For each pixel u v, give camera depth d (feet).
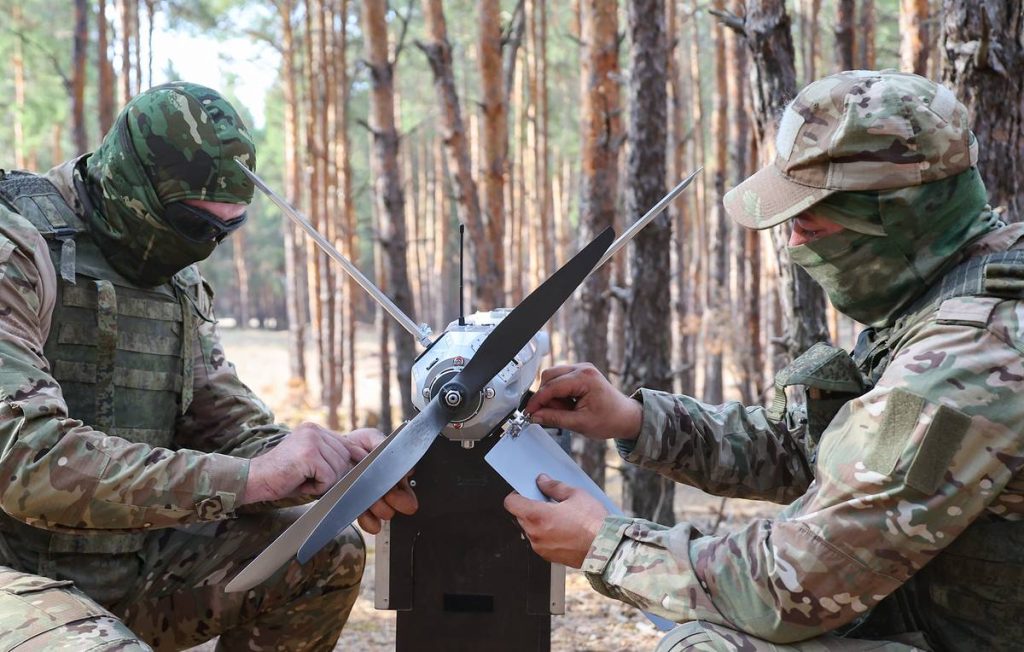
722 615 6.19
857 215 6.33
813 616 5.97
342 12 43.45
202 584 8.62
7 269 7.17
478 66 23.84
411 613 8.00
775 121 13.43
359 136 78.33
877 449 5.88
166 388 8.54
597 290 23.17
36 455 6.88
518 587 7.91
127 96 41.57
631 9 17.30
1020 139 10.43
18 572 7.04
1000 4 10.27
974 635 6.24
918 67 20.44
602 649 13.00
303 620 8.79
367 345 87.15
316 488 7.70
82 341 7.82
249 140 8.28
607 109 22.12
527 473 7.23
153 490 7.08
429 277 94.02
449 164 24.06
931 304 6.30
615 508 7.64
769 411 8.28
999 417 5.73
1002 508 5.97
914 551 5.83
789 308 13.85
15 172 8.07
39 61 49.21
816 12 37.04
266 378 69.46
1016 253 6.11
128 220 7.93
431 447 7.78
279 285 128.47
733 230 46.47
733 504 25.45
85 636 6.32
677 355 49.55
